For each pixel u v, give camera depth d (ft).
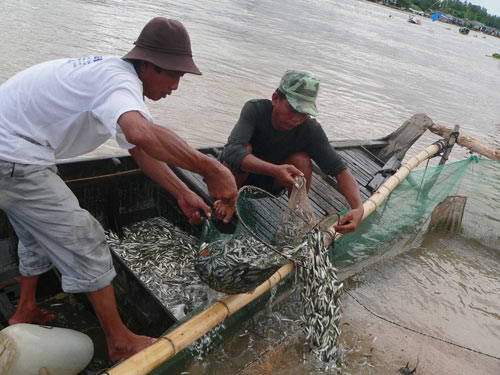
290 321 11.12
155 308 9.01
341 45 78.28
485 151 20.38
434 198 17.85
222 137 25.82
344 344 10.94
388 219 16.17
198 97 31.42
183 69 7.45
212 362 9.35
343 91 44.83
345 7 203.10
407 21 246.06
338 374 9.96
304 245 9.32
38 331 7.97
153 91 7.89
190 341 7.90
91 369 8.91
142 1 66.18
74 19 43.96
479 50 183.42
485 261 17.12
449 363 11.03
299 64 52.19
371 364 10.46
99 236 8.03
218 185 7.30
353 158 20.30
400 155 22.53
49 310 9.98
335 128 32.35
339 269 13.70
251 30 67.56
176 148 6.76
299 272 9.70
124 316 9.93
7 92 7.48
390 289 13.85
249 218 10.01
